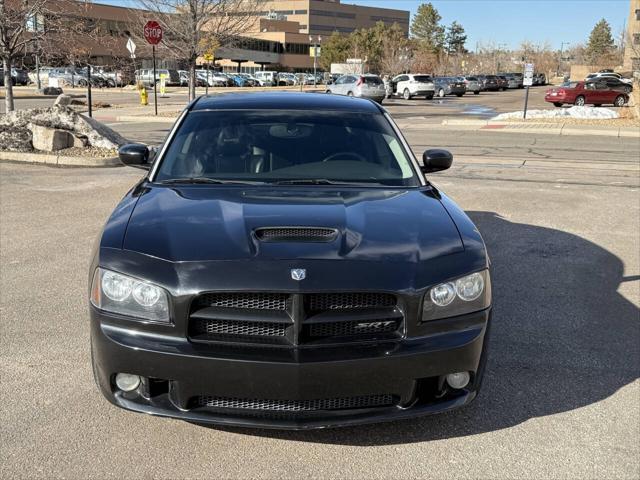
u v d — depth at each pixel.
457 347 3.02
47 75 51.19
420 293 3.00
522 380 3.96
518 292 5.57
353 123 4.64
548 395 3.78
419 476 3.00
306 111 4.74
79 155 12.47
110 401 3.10
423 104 38.59
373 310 3.00
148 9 22.30
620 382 3.95
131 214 3.51
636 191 10.35
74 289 5.38
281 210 3.52
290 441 3.26
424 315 3.02
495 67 112.31
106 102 33.84
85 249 6.55
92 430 3.31
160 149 4.38
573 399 3.73
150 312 2.98
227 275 2.94
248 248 3.09
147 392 3.02
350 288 2.92
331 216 3.45
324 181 4.08
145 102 31.23
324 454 3.16
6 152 12.51
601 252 6.85
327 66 93.69
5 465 3.00
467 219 3.70
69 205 8.61
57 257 6.26
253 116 4.64
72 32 15.91
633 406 3.66
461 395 3.16
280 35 113.19
